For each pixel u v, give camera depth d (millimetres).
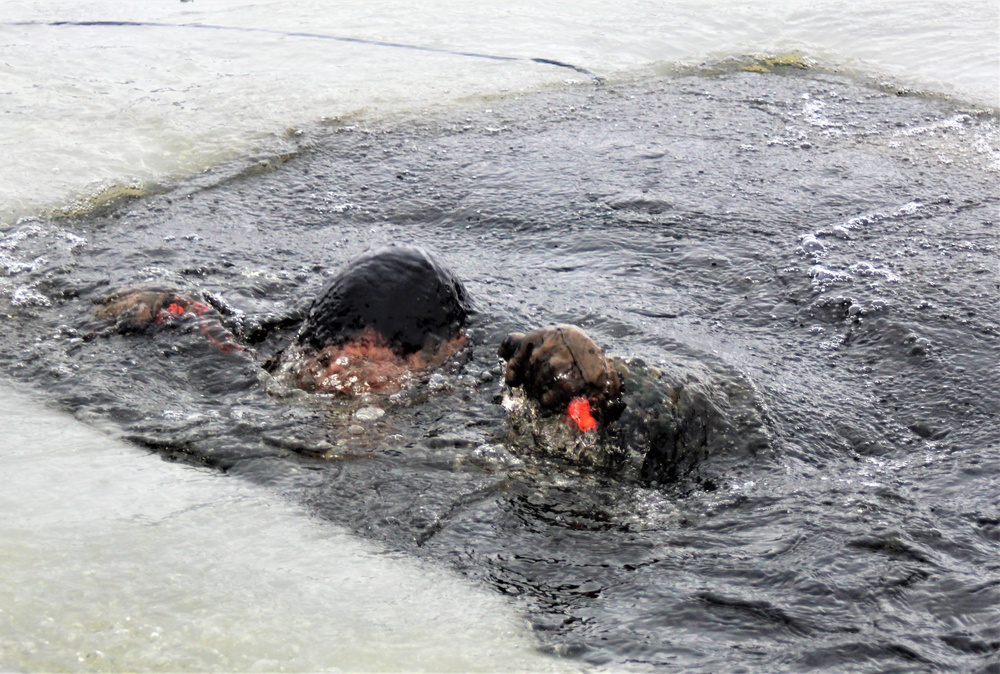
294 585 5637
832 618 5395
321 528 6172
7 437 6969
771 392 7480
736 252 9875
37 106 13180
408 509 6352
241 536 6047
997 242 10117
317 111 13633
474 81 14828
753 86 15008
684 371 7223
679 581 5707
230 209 11055
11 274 9328
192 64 15047
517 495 6500
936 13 17594
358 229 10656
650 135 13164
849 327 8594
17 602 5383
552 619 5430
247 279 9195
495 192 11422
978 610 5434
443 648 5191
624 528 6203
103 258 9750
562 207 10984
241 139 12711
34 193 10984
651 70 15555
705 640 5250
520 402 7051
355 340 7469
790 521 6211
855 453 7012
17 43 15523
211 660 5078
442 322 7723
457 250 10078
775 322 8703
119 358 7918
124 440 7016
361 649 5172
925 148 12828
